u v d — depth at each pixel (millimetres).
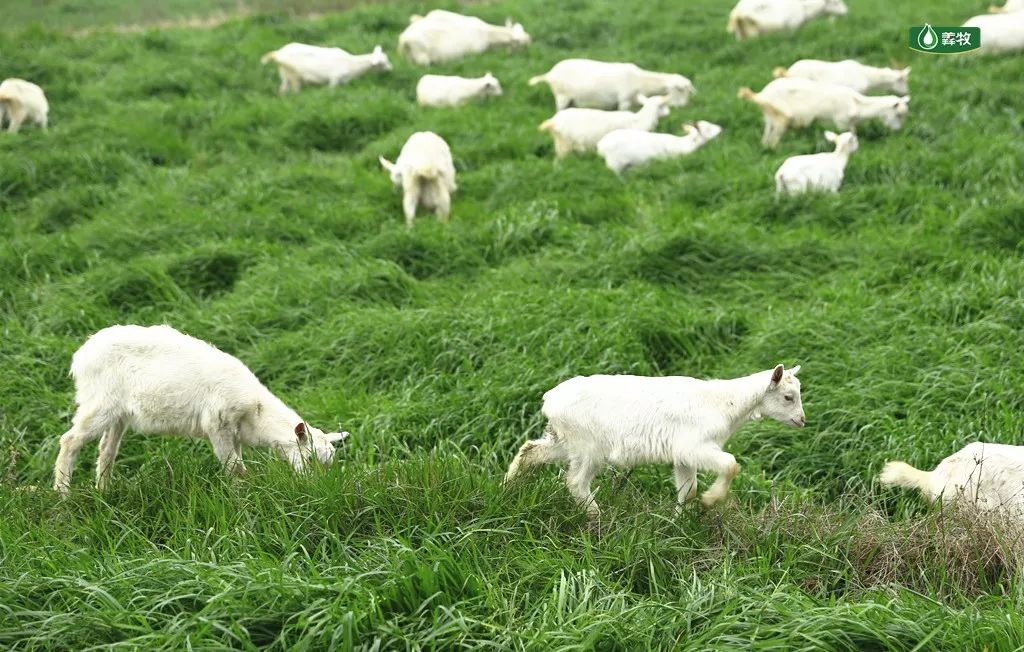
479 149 12758
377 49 16422
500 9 20219
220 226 10336
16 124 13508
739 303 8961
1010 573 5105
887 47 15750
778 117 12656
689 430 5707
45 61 15781
